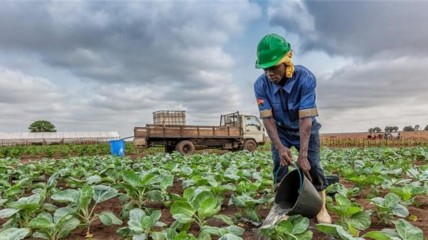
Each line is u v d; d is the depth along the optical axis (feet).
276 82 10.50
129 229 9.67
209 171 19.83
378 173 16.98
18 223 10.62
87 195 10.23
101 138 221.46
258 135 69.31
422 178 16.10
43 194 12.40
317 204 9.51
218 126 64.18
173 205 9.37
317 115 10.55
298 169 10.21
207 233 8.55
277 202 10.45
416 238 7.46
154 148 86.48
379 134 109.50
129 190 12.73
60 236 9.34
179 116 79.30
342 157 34.96
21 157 71.82
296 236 8.20
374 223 11.27
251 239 9.91
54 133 215.92
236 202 11.32
